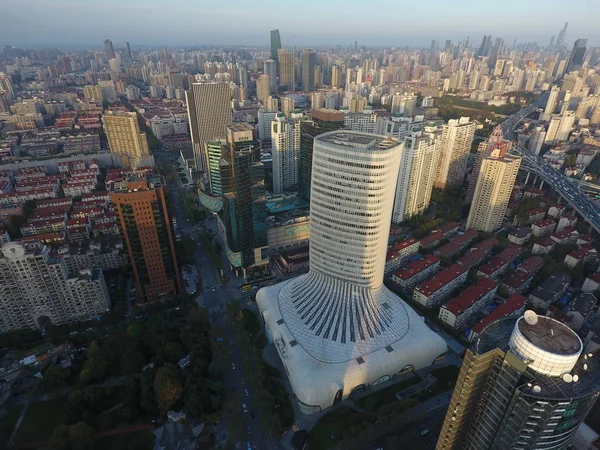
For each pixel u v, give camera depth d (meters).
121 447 191.00
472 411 142.75
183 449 190.00
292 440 193.38
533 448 127.38
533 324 124.69
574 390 115.00
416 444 188.00
